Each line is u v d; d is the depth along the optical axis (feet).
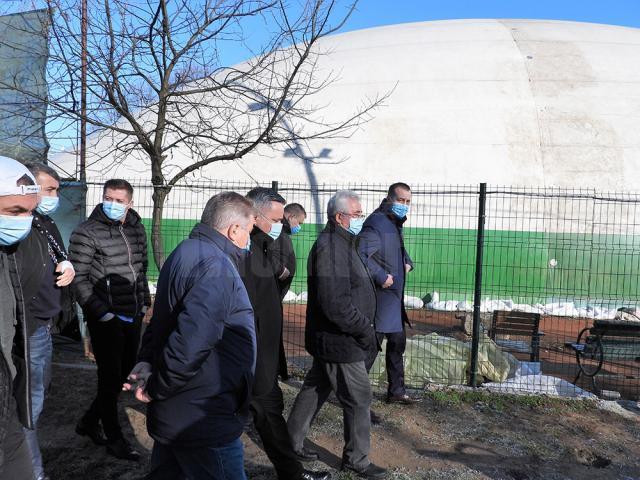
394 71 54.03
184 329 8.33
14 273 8.84
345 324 12.67
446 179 45.39
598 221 44.09
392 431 16.63
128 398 18.04
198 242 9.14
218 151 39.17
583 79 52.65
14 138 26.00
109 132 34.50
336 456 14.82
